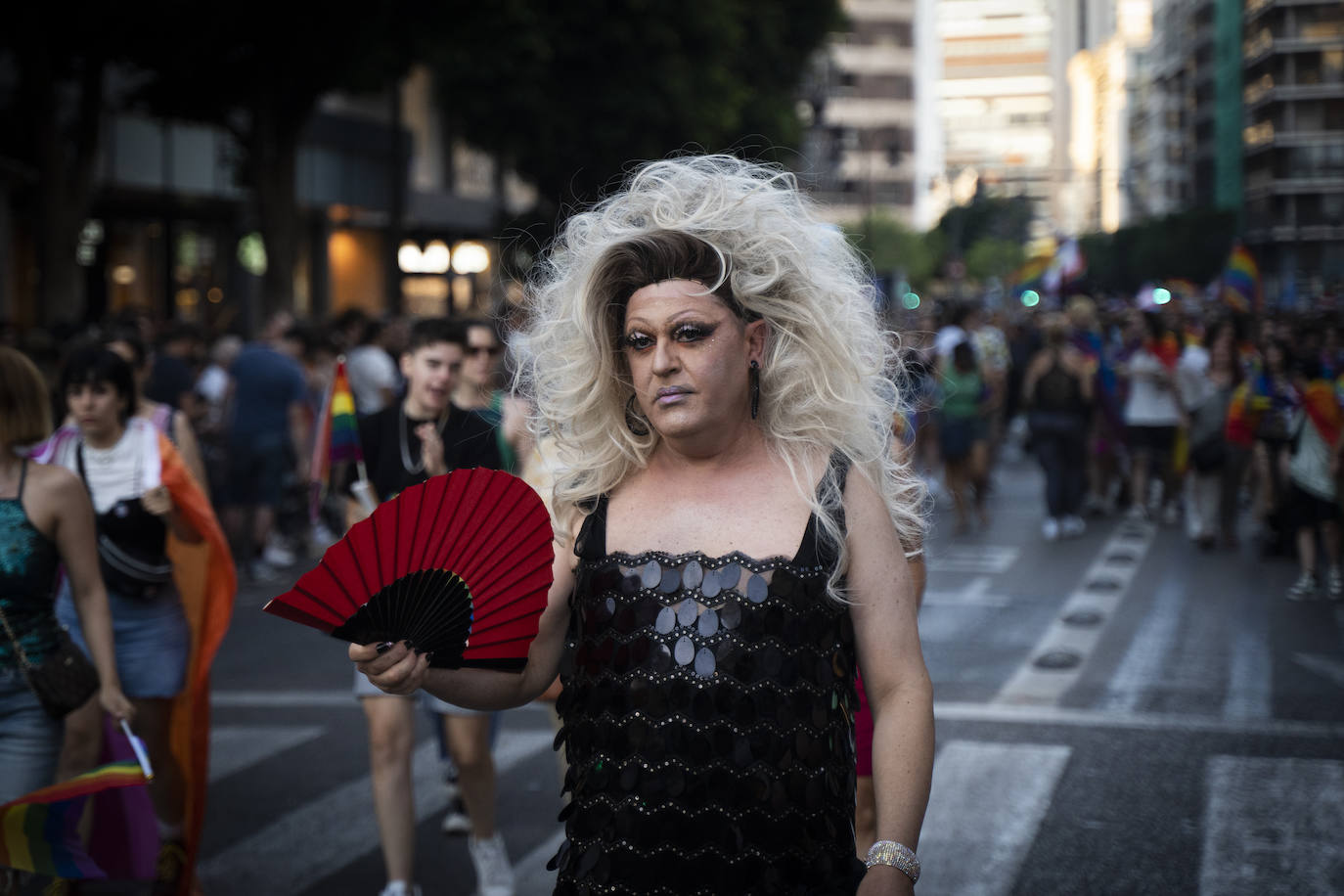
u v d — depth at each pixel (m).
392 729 4.48
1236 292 24.27
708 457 2.23
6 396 3.97
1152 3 141.88
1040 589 10.73
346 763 6.37
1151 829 5.30
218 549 4.78
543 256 2.48
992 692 7.46
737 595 2.10
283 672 8.24
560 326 2.31
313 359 12.86
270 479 11.49
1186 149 120.00
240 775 6.20
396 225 21.45
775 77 35.16
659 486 2.24
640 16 25.39
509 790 5.95
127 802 4.41
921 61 132.12
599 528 2.23
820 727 2.10
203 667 4.75
